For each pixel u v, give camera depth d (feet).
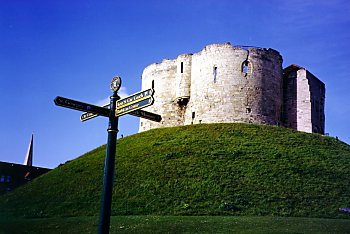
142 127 214.69
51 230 91.50
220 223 86.99
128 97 44.73
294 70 201.67
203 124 178.60
